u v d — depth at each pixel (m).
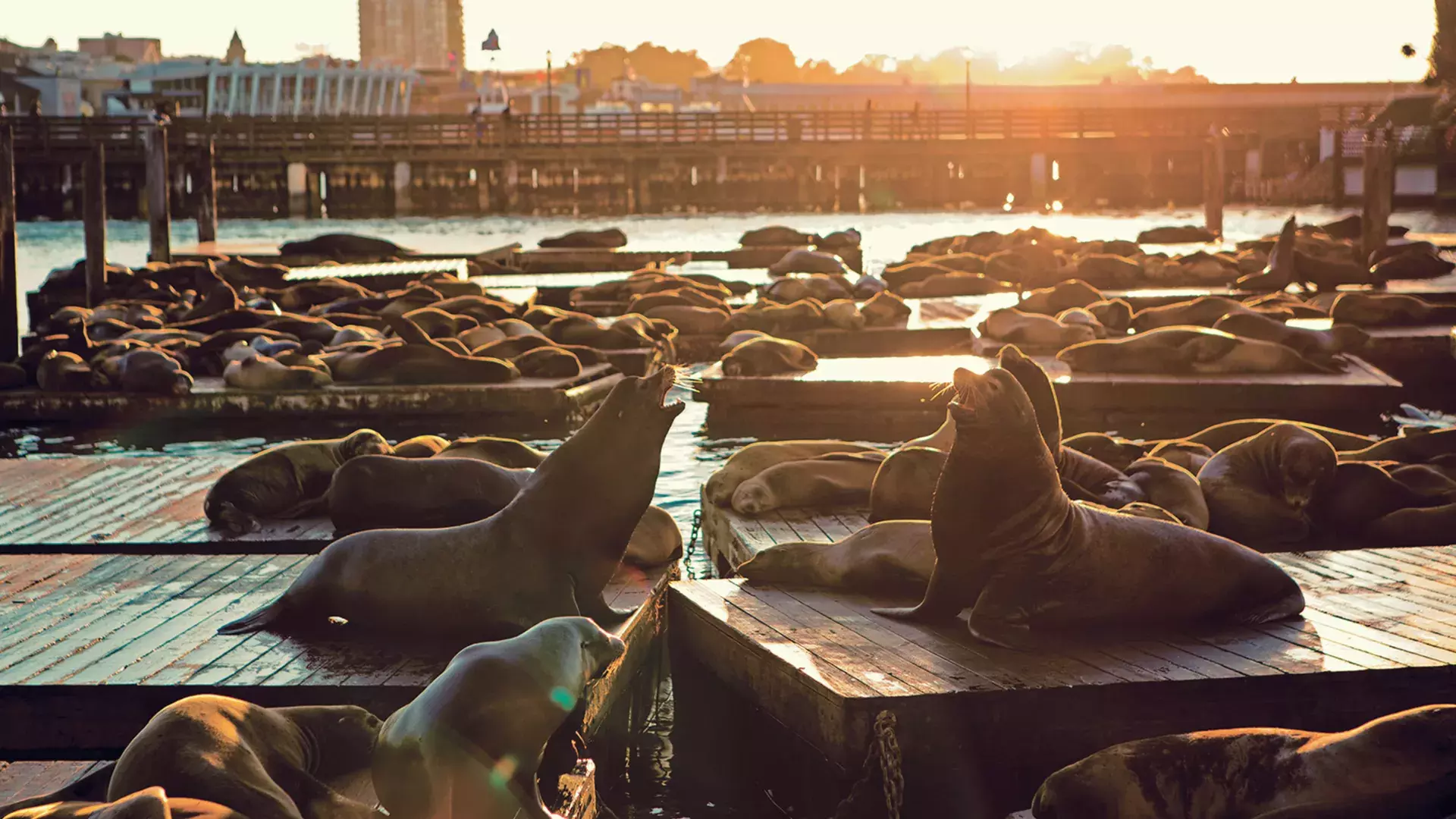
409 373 15.84
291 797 4.47
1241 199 65.94
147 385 15.50
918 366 16.64
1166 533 6.46
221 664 6.29
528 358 16.53
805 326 20.42
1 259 19.78
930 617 6.65
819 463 9.44
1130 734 5.85
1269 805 4.59
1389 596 7.12
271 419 15.45
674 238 46.97
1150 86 121.06
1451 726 4.45
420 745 4.34
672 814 6.16
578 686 4.73
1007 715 5.76
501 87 170.75
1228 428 10.60
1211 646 6.30
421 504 7.86
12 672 6.25
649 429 6.44
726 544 9.08
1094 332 18.06
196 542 8.59
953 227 51.84
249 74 170.75
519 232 50.81
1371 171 28.41
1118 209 63.47
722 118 63.69
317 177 61.31
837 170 62.19
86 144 57.28
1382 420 14.48
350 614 6.58
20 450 14.34
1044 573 6.30
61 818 3.71
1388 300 18.70
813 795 6.02
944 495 6.30
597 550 6.50
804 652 6.25
